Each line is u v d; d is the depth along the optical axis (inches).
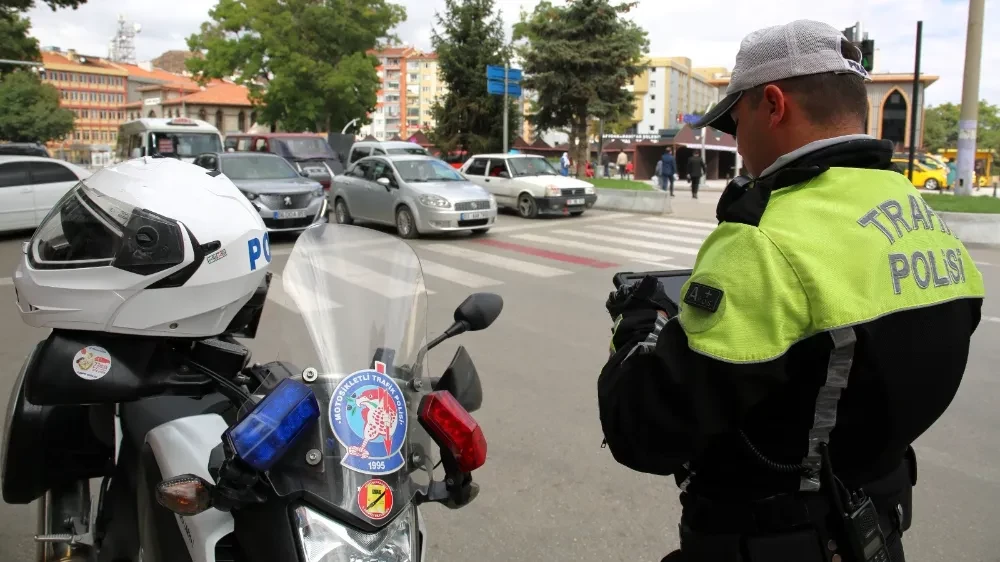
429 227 533.3
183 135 910.4
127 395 87.6
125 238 84.4
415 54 5428.2
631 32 1040.8
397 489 75.4
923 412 56.1
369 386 76.9
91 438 108.8
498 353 256.5
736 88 63.9
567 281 388.5
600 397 61.0
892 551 62.7
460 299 344.2
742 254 54.6
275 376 86.3
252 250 91.8
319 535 72.0
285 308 90.8
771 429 57.2
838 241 53.7
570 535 138.6
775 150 62.2
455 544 135.3
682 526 66.1
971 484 160.1
